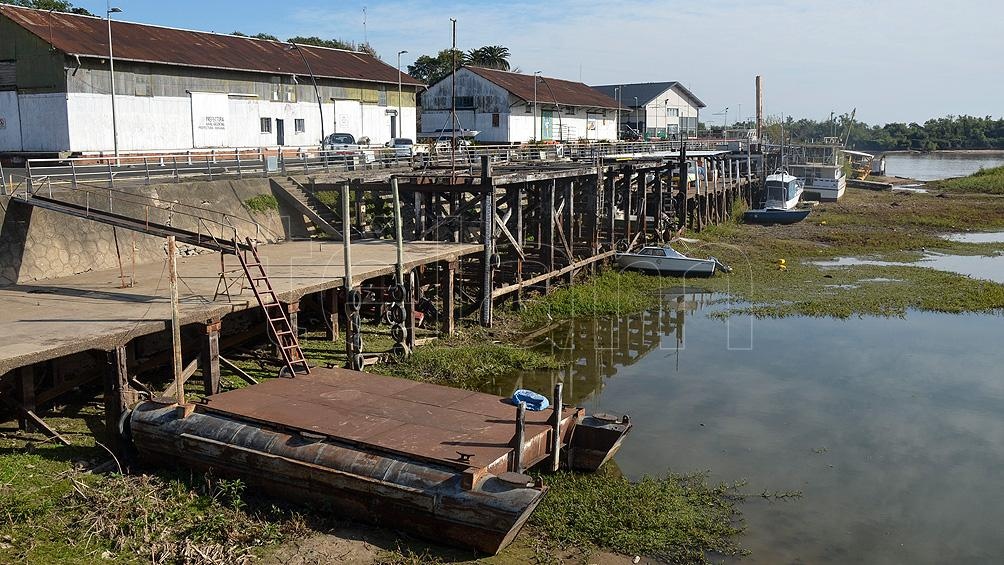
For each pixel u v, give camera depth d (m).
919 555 12.11
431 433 12.76
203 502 12.33
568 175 29.14
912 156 173.62
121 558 10.69
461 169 32.09
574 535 12.16
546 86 65.38
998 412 18.19
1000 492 14.28
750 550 12.05
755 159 64.19
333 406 13.94
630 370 20.88
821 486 14.31
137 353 17.41
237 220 25.77
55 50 31.86
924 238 46.25
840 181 69.44
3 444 13.53
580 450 14.27
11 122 33.56
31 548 10.63
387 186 25.70
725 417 17.59
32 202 18.72
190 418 13.27
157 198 23.56
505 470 11.95
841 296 29.70
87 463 13.32
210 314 15.20
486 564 11.19
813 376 20.58
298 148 41.78
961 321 26.42
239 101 39.25
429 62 88.69
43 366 15.67
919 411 18.20
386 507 11.65
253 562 10.84
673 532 12.41
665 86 81.44
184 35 40.38
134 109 34.53
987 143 185.12
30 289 17.69
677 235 42.62
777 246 42.03
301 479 12.16
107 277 19.23
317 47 48.94
